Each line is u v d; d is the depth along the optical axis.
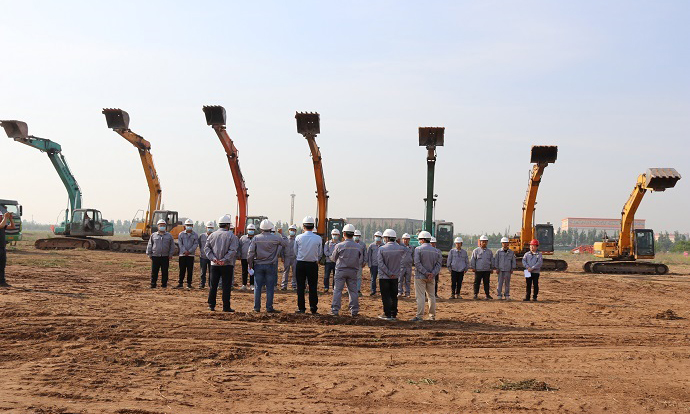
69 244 41.94
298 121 30.64
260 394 7.12
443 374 8.46
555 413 6.63
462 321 13.98
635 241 39.06
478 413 6.57
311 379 7.94
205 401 6.75
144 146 39.09
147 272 25.67
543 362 9.51
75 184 42.34
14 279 19.23
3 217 16.94
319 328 11.91
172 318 12.43
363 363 9.08
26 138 38.34
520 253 39.59
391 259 13.50
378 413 6.48
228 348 9.70
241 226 34.12
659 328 13.66
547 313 16.22
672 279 34.88
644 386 7.99
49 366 8.09
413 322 13.38
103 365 8.29
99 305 14.09
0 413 5.96
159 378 7.71
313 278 13.78
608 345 11.23
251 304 15.92
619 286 28.39
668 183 33.62
